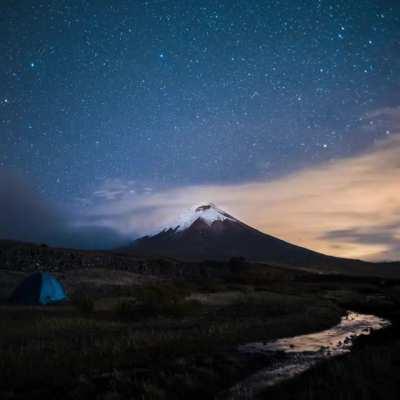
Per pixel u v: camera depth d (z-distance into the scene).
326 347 18.52
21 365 12.77
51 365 12.92
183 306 26.27
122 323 21.86
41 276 31.81
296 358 16.08
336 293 53.19
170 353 15.41
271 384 12.62
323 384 11.14
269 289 53.16
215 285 51.94
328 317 28.77
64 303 30.67
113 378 11.83
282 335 21.69
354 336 21.81
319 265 190.38
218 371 13.32
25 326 19.70
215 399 11.25
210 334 19.12
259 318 25.41
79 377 11.69
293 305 33.41
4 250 50.31
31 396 10.51
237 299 36.38
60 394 10.73
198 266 74.31
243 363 14.76
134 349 15.36
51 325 19.78
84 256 58.66
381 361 12.20
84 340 16.64
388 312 33.28
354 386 10.36
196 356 14.94
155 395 10.66
